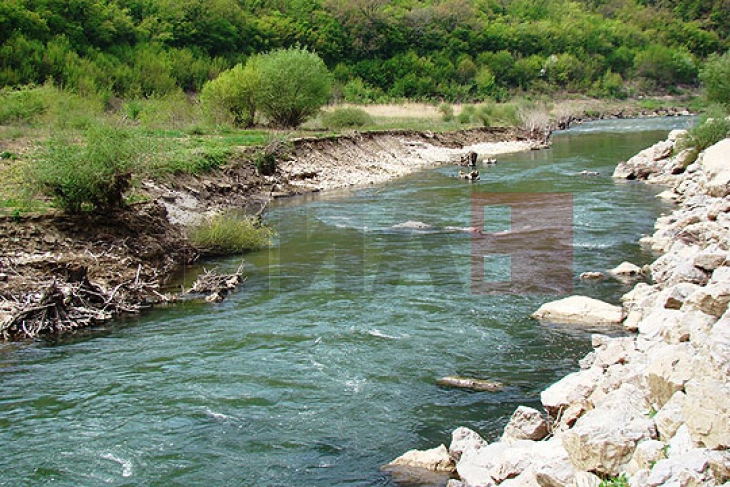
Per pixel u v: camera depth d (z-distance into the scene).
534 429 8.20
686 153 32.56
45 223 17.44
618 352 9.82
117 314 14.79
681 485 5.50
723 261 12.78
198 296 16.03
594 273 16.52
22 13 60.72
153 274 17.36
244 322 14.10
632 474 6.22
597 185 31.55
